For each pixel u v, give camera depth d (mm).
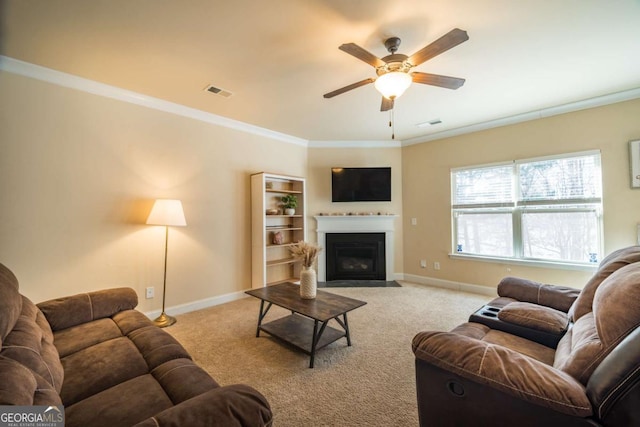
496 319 1775
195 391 1114
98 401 1082
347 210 4855
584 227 3275
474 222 4113
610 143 3084
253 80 2654
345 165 4887
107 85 2721
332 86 2787
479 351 1088
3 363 854
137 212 2957
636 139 2947
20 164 2318
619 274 1123
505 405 986
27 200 2350
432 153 4512
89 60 2289
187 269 3332
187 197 3340
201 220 3465
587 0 1698
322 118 3729
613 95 3027
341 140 4828
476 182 4094
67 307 1771
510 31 1984
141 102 2977
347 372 2033
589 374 973
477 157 4059
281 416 1590
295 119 3764
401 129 4242
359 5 1721
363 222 4781
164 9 1723
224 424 795
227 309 3398
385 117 3701
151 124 3053
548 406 896
